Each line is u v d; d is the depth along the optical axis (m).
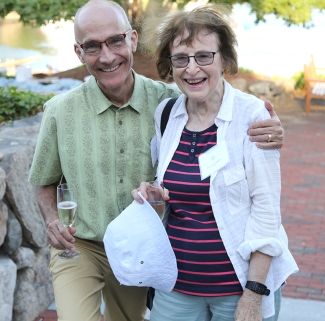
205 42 2.31
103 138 2.69
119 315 3.01
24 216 3.85
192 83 2.35
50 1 9.69
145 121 2.72
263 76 13.88
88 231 2.73
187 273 2.36
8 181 3.71
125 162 2.71
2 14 10.12
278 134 2.28
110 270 2.81
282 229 2.52
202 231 2.33
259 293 2.26
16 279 3.88
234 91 2.44
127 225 2.36
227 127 2.35
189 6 2.48
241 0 11.26
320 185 7.81
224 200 2.31
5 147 3.95
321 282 4.91
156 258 2.33
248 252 2.27
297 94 13.51
